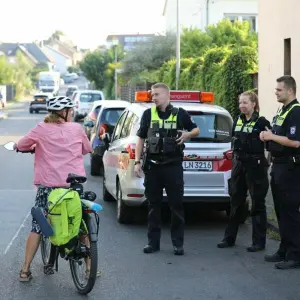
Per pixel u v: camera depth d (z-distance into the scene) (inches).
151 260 323.9
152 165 330.3
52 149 276.7
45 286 279.4
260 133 307.7
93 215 265.7
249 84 797.9
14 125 1555.1
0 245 354.0
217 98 844.0
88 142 287.6
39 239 285.0
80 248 262.4
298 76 586.2
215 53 916.6
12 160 787.4
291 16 603.5
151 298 262.8
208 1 1731.1
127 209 400.8
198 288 277.0
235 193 346.3
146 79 1644.9
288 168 303.9
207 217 439.5
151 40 1812.3
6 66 3250.5
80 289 267.9
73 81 5693.9
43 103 2143.2
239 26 1504.7
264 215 344.8
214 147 378.9
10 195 524.7
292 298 263.9
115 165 425.4
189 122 330.0
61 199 260.8
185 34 1521.9
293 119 299.6
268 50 678.5
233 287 278.7
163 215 441.4
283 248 321.7
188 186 377.4
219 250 346.0
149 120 331.3
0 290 273.4
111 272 301.4
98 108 795.4
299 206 307.0
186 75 1085.8
